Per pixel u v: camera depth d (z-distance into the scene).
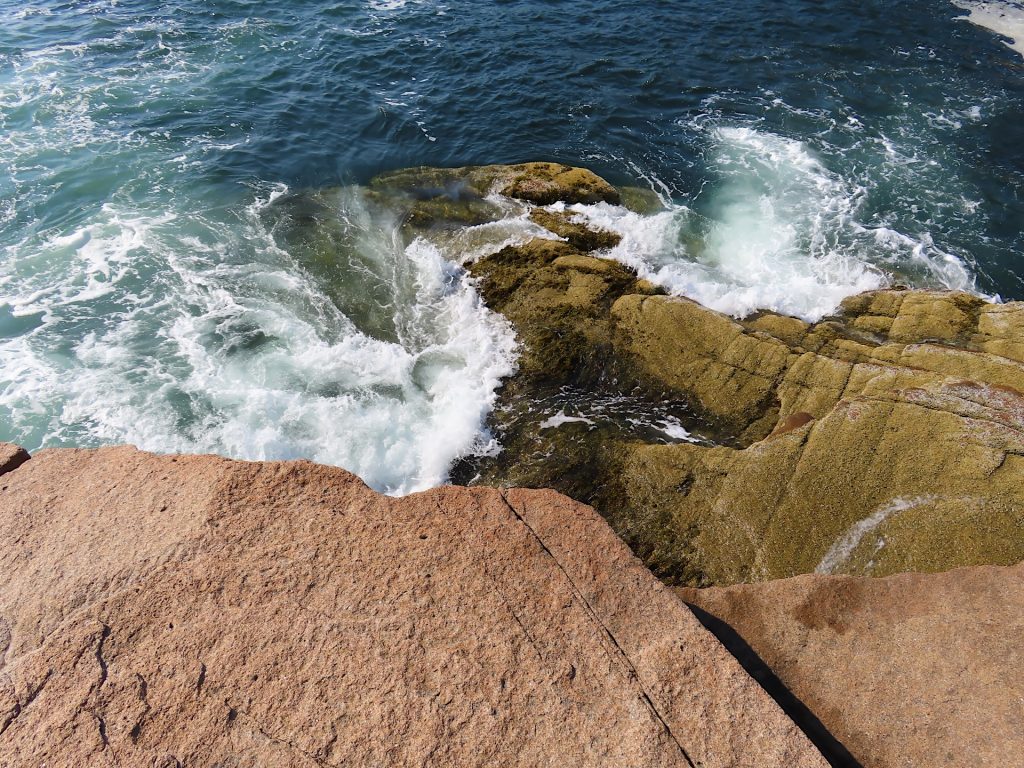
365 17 28.94
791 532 10.77
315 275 17.05
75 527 7.14
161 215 18.78
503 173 20.05
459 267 16.97
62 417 13.57
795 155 21.62
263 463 7.82
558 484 12.34
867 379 12.42
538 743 5.68
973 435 10.70
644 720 5.86
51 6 28.98
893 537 10.27
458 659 6.17
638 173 20.95
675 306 14.35
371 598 6.57
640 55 26.67
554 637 6.38
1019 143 22.00
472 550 7.05
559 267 16.03
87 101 23.08
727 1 30.47
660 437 12.84
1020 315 13.91
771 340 13.50
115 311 15.94
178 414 13.62
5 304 15.97
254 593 6.55
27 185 19.48
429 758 5.56
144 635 6.23
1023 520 9.78
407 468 12.91
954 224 18.94
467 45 27.19
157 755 5.49
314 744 5.60
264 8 29.31
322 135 22.38
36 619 6.38
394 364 14.74
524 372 14.38
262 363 14.73
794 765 5.64
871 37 27.81
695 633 6.50
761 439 12.44
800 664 7.27
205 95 23.84
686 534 11.25
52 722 5.66
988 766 6.27
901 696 6.89
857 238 18.38
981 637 7.27
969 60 26.28
